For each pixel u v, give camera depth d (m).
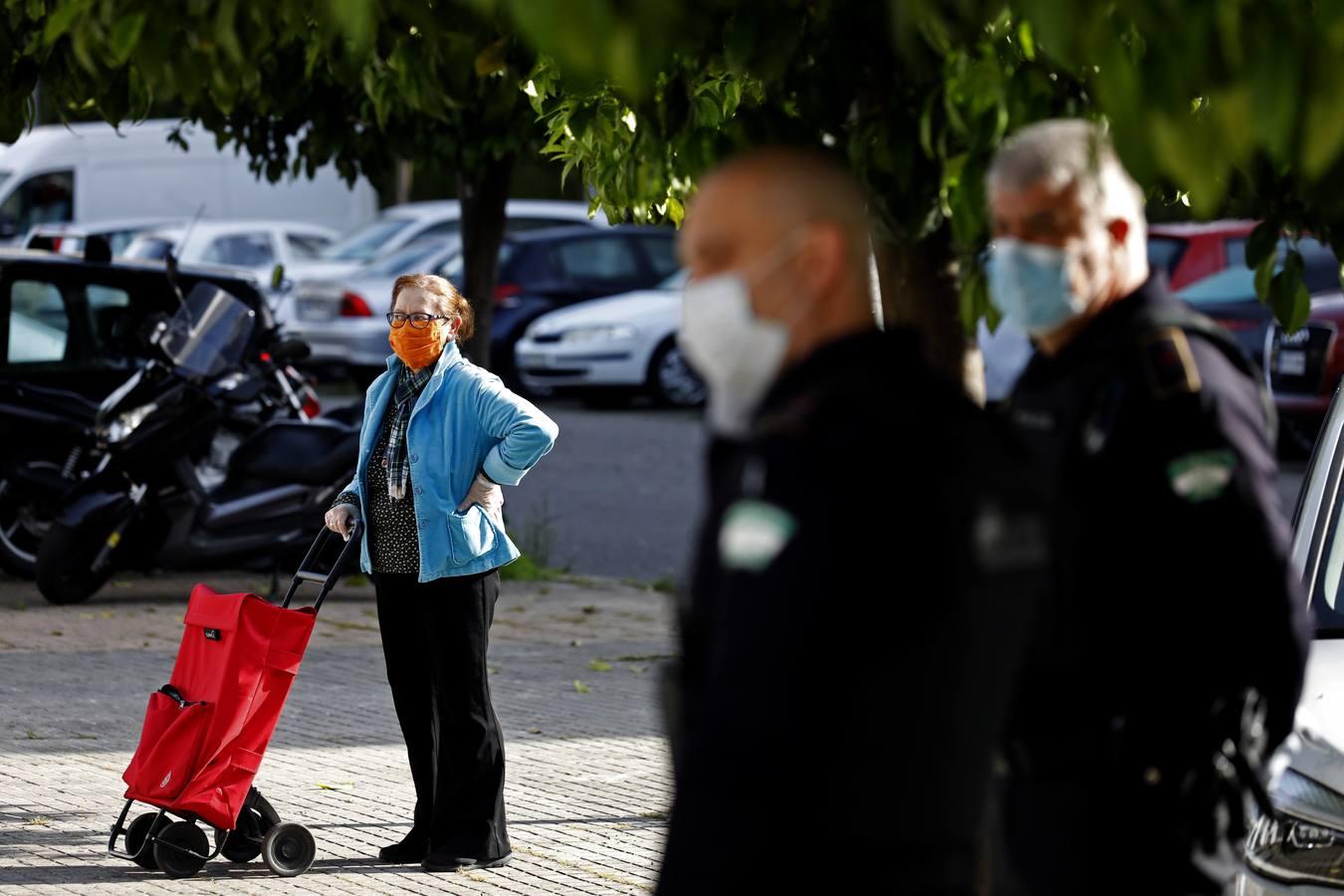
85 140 60.78
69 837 14.77
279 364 27.66
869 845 5.65
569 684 21.55
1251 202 8.91
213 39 6.89
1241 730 7.30
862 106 8.66
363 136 26.38
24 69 11.21
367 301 49.53
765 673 5.48
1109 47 5.08
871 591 5.47
